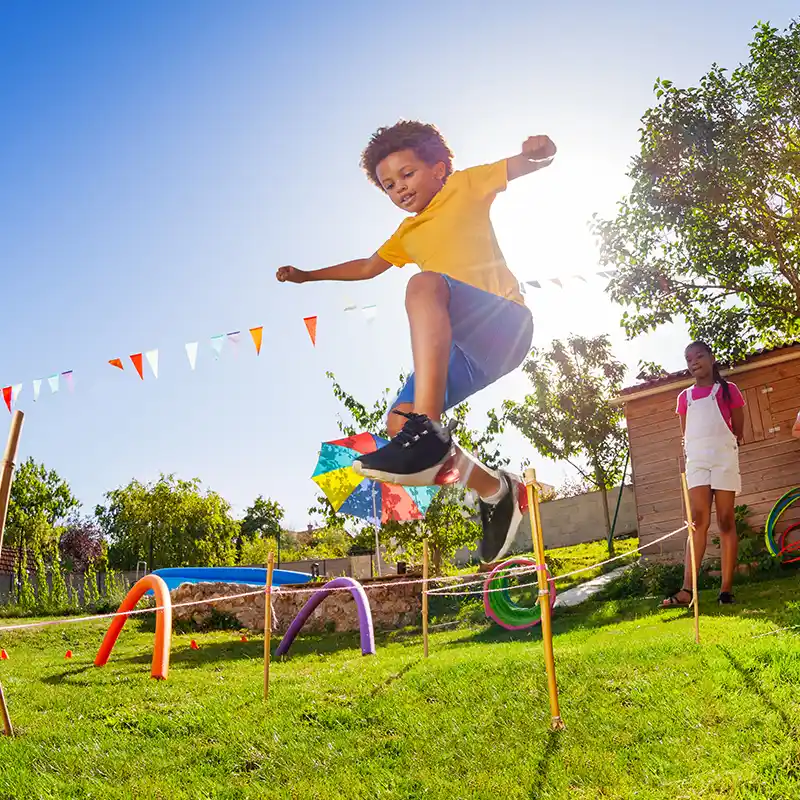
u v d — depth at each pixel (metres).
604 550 20.67
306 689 6.22
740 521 13.20
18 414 5.71
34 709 6.52
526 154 2.44
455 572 17.75
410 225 2.57
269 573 6.37
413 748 4.51
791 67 13.59
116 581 24.97
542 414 22.39
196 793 4.15
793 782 3.36
